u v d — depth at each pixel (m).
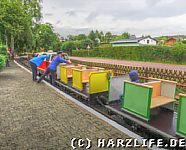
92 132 4.73
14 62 26.56
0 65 12.59
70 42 64.19
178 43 32.56
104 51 48.78
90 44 66.94
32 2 35.41
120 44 73.81
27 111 6.22
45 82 11.05
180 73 8.19
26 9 32.75
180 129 3.91
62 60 10.26
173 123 4.61
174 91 5.12
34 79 11.70
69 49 63.28
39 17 37.00
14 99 7.57
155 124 4.56
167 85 5.29
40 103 7.05
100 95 7.13
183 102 3.80
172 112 5.19
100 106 7.00
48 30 59.81
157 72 9.17
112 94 6.15
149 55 35.50
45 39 58.81
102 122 5.32
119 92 6.30
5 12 22.58
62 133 4.70
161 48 32.94
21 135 4.63
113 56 45.94
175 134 4.10
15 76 13.35
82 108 6.47
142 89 4.61
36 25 37.41
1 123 5.30
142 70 9.96
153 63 31.00
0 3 22.55
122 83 6.32
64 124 5.21
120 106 5.89
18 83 10.78
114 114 5.91
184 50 29.14
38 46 43.84
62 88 9.60
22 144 4.23
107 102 6.39
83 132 4.74
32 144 4.22
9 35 29.05
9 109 6.41
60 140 4.38
